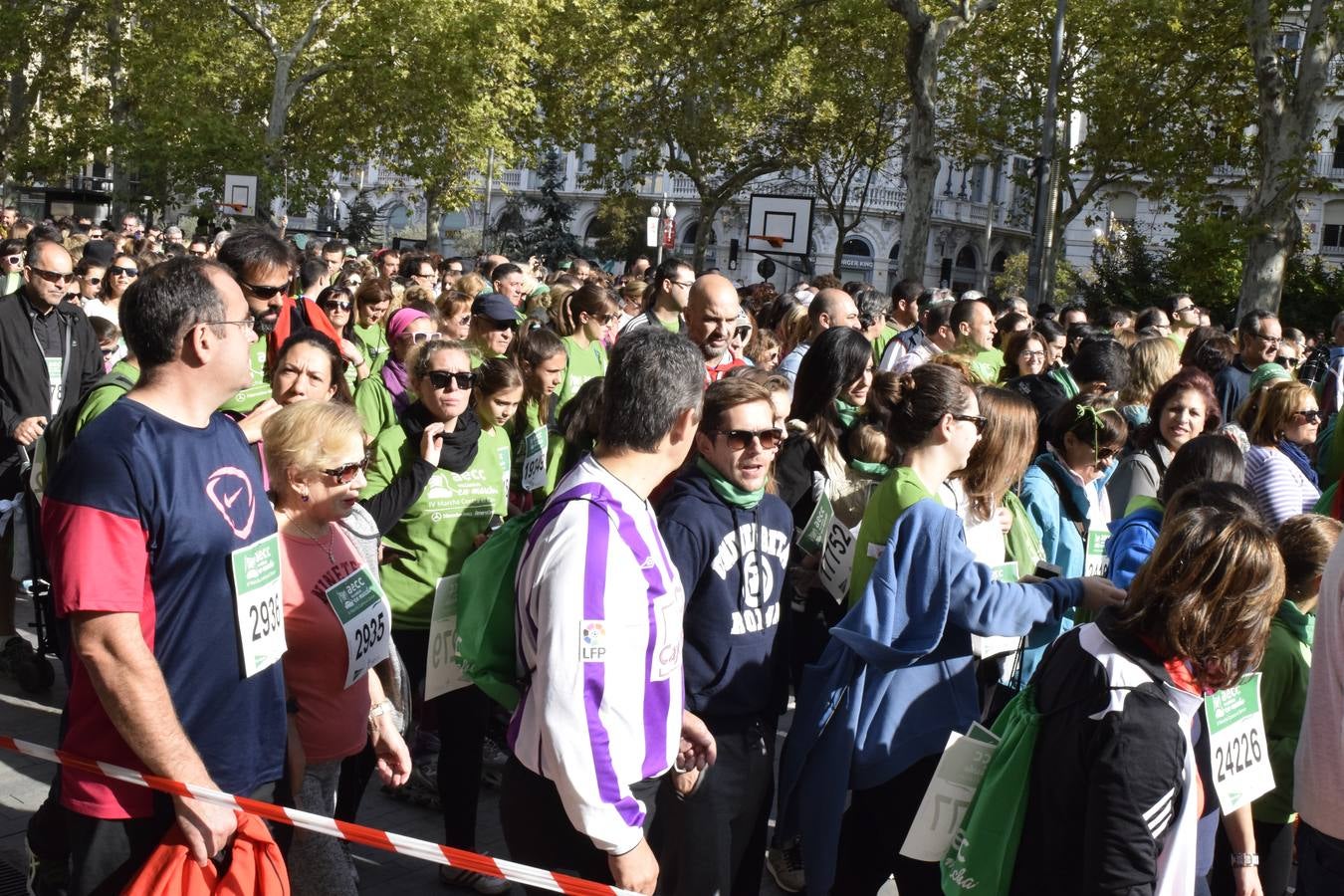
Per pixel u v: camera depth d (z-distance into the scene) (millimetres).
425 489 4469
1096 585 3418
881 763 3432
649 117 37062
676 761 3133
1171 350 6727
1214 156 28234
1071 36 30938
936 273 57344
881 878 3654
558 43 34844
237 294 2779
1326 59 19109
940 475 3639
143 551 2574
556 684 2553
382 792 5211
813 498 4641
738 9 24312
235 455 2811
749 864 3459
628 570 2633
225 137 31438
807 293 11977
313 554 3365
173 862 2592
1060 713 2703
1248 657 2652
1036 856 2775
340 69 32094
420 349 4406
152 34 32875
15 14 32625
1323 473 7199
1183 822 2637
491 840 4770
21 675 5828
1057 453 4730
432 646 3605
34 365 6676
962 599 3363
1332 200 42781
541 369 5293
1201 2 26016
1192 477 4152
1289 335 13633
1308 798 3051
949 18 22703
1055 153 30703
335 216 46719
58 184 36906
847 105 36656
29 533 5414
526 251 49344
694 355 2830
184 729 2674
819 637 4699
